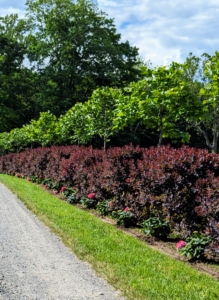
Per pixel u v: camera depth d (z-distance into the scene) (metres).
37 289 3.88
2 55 40.62
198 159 6.29
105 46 36.22
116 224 7.58
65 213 8.21
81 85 39.59
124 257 5.03
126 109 10.92
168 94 9.41
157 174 6.54
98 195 9.40
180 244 5.52
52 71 37.88
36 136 22.70
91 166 10.16
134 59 40.06
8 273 4.36
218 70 8.57
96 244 5.64
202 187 5.90
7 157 24.05
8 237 6.08
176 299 3.65
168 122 10.80
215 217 5.41
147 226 6.57
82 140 18.72
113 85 38.91
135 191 7.79
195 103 9.75
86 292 3.82
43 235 6.27
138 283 4.05
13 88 41.12
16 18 43.88
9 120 40.41
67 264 4.75
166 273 4.46
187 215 6.04
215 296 3.79
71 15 37.16
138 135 36.41
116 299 3.65
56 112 36.50
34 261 4.85
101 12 38.91
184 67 9.95
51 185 13.85
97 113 15.03
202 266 5.01
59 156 13.95
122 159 8.41
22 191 12.35
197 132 32.03
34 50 39.22
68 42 35.78
